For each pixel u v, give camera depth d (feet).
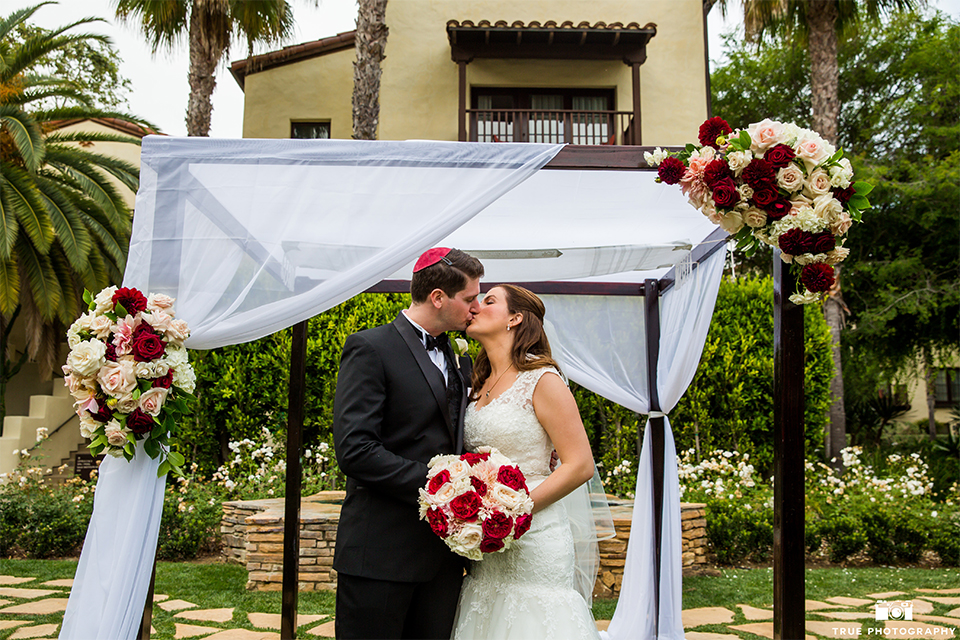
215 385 22.76
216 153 8.86
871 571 17.65
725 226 8.23
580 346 14.42
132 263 8.53
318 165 8.96
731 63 48.14
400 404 7.41
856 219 7.99
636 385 14.17
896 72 44.09
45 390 32.07
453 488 6.62
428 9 33.86
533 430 7.80
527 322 8.23
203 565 17.46
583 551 10.24
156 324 7.92
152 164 8.78
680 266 12.63
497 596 7.59
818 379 24.77
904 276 37.37
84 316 7.91
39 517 18.40
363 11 26.53
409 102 33.35
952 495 24.16
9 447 26.37
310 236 8.88
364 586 7.18
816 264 8.02
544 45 32.53
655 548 13.17
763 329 23.99
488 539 6.49
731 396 23.44
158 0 29.07
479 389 8.64
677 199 10.63
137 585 7.85
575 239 12.71
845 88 45.19
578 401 23.20
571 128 33.35
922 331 39.09
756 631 12.67
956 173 35.53
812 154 7.77
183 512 18.56
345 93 34.83
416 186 9.01
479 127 34.06
